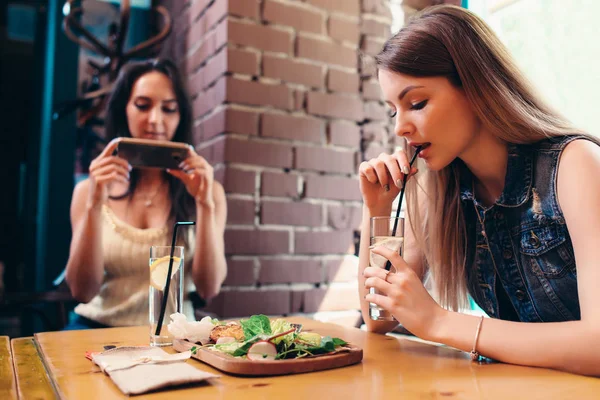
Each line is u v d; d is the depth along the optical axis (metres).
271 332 0.84
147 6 3.22
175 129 2.01
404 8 2.29
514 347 0.82
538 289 1.04
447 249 1.21
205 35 2.19
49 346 0.96
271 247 1.98
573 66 1.76
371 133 2.20
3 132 3.51
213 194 1.86
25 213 3.42
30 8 3.54
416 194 1.27
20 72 3.59
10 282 3.39
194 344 0.88
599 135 1.70
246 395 0.64
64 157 3.07
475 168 1.11
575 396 0.65
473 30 1.00
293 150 2.04
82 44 2.66
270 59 2.02
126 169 1.69
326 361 0.79
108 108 2.02
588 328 0.79
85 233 1.68
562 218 0.96
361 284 1.24
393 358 0.87
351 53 2.18
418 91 0.98
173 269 0.94
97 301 1.80
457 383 0.71
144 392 0.65
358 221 2.16
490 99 0.98
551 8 1.83
